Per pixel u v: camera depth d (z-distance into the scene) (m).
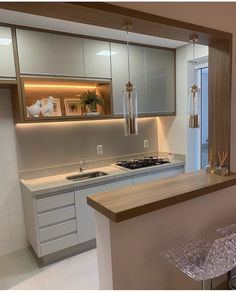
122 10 1.28
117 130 3.46
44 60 2.48
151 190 1.62
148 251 1.56
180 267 1.38
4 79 2.29
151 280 1.60
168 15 1.47
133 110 1.60
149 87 3.29
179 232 1.70
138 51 3.15
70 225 2.58
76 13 1.24
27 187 2.50
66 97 3.01
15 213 2.78
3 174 2.68
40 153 2.88
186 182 1.76
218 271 1.31
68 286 2.18
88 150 3.23
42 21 2.27
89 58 2.77
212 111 1.98
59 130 2.98
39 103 2.61
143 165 3.25
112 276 1.43
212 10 1.68
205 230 1.86
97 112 2.94
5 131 2.66
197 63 3.37
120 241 1.43
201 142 3.57
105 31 2.62
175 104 3.59
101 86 3.12
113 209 1.33
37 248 2.42
